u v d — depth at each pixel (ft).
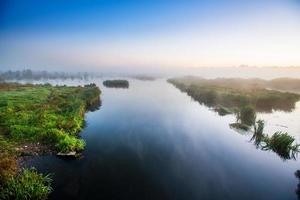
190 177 59.31
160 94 235.40
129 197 49.24
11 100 137.18
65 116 102.47
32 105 123.44
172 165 65.98
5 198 41.83
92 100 162.71
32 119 93.56
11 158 59.00
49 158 64.85
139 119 120.88
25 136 76.95
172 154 74.18
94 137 88.84
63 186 51.78
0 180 46.39
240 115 114.73
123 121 116.06
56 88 228.84
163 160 69.21
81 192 49.88
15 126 83.25
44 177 50.96
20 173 54.08
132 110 144.77
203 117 126.82
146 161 68.08
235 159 71.15
